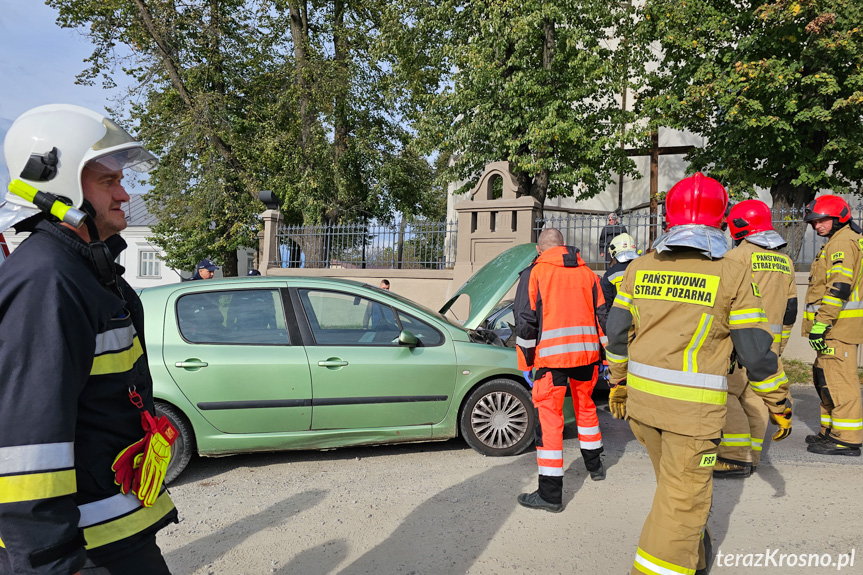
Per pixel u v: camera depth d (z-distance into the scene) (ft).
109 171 4.83
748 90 38.68
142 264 104.78
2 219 4.33
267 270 49.19
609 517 11.82
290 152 62.85
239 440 14.71
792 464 15.10
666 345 8.04
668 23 43.37
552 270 12.64
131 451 4.84
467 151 51.88
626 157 51.65
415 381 15.57
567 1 43.91
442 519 11.84
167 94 61.82
